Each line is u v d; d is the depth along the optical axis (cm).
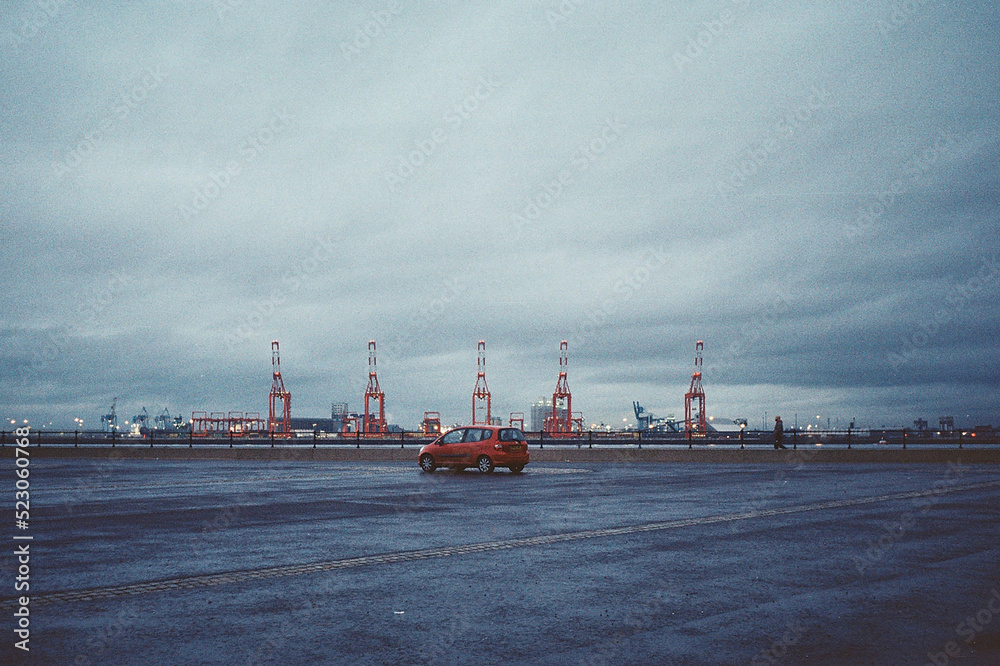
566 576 905
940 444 5000
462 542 1151
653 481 2345
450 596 804
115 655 602
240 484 2216
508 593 818
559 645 635
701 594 812
